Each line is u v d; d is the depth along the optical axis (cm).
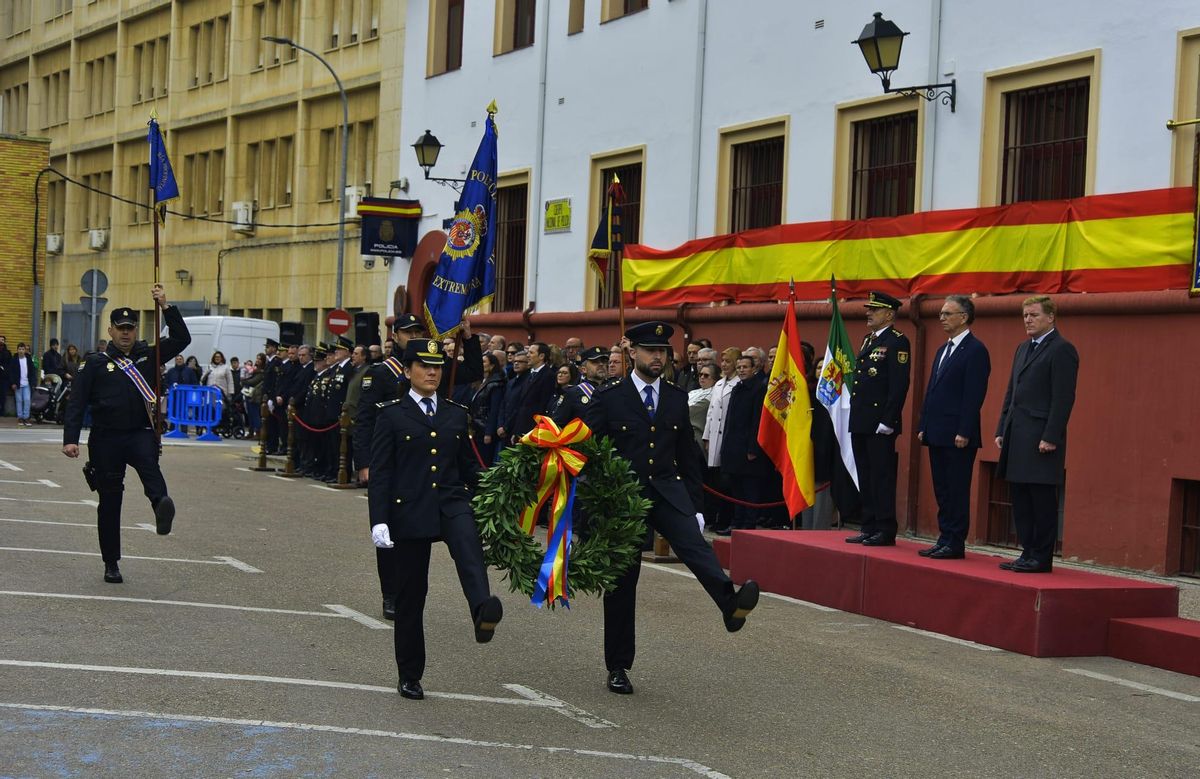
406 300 3109
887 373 1295
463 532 857
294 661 953
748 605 864
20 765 688
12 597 1130
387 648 1013
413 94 3114
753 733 822
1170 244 1412
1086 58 1562
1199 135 1385
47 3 5675
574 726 818
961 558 1237
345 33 3712
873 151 1884
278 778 687
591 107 2483
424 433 866
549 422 892
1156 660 1073
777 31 2034
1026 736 845
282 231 4041
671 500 924
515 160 2708
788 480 1434
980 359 1214
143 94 4959
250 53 4266
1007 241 1591
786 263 1917
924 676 1005
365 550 1520
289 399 2516
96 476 1230
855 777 741
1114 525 1465
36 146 4328
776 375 1453
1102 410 1480
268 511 1856
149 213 4888
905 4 1798
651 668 991
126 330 1249
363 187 3566
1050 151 1628
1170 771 783
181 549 1462
